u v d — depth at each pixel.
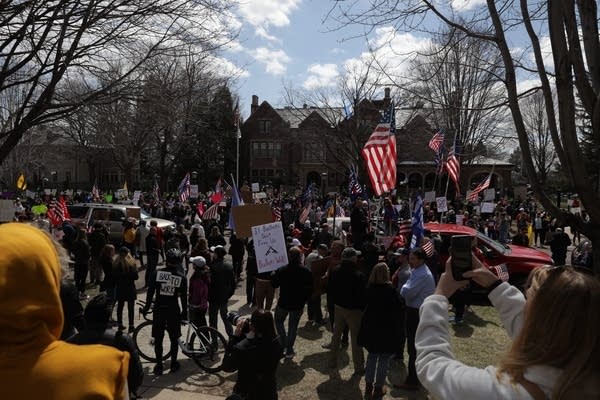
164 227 19.36
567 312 1.37
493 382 1.43
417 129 34.19
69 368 1.37
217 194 22.36
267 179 63.84
